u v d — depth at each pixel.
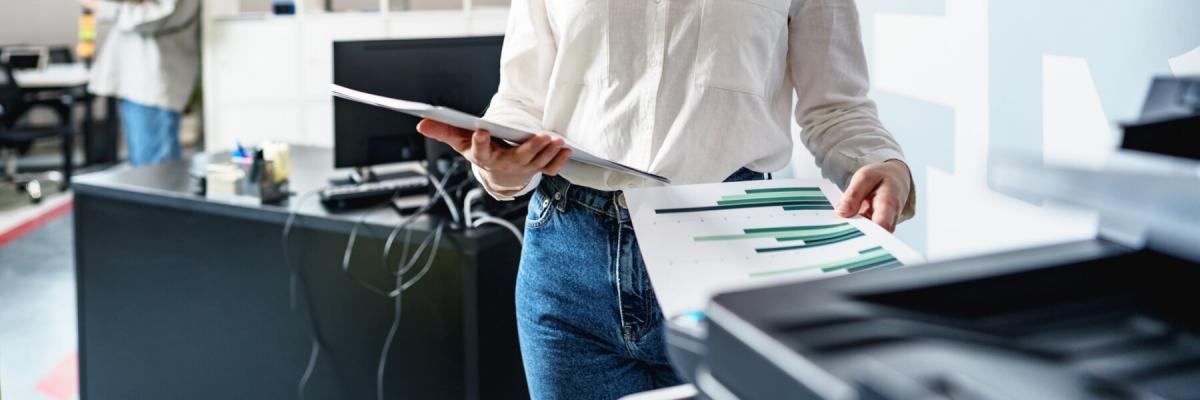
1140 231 0.51
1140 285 0.50
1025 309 0.48
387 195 2.23
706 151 1.07
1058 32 1.29
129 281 2.42
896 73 1.73
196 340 2.37
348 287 2.14
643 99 1.07
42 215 4.97
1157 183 0.49
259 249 2.23
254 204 2.19
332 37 5.47
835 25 1.08
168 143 5.15
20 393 2.85
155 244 2.36
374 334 2.14
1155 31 1.12
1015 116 1.40
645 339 1.09
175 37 5.03
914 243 1.71
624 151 1.09
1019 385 0.38
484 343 1.96
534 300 1.15
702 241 0.82
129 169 2.59
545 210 1.12
